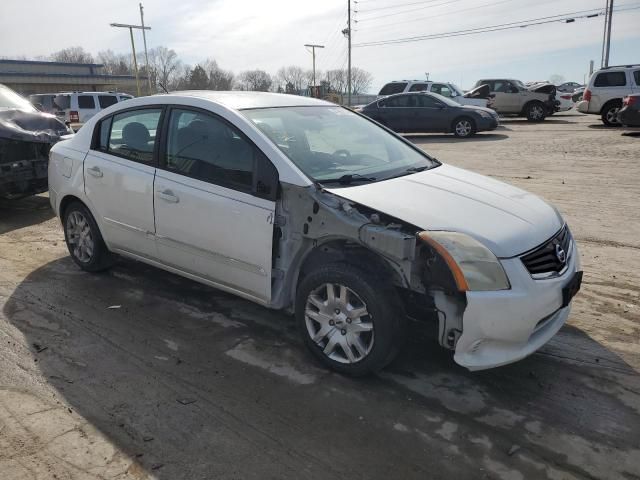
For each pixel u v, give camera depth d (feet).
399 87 72.59
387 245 10.25
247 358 12.42
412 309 11.27
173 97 14.32
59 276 17.39
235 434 9.79
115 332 13.62
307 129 13.82
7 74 172.55
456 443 9.56
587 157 39.52
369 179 12.45
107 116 16.01
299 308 12.05
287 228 11.85
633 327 13.62
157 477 8.71
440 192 11.98
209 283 13.80
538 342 10.77
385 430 9.91
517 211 11.51
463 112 58.54
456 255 9.97
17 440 9.52
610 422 10.12
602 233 21.03
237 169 12.52
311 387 11.28
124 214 15.15
